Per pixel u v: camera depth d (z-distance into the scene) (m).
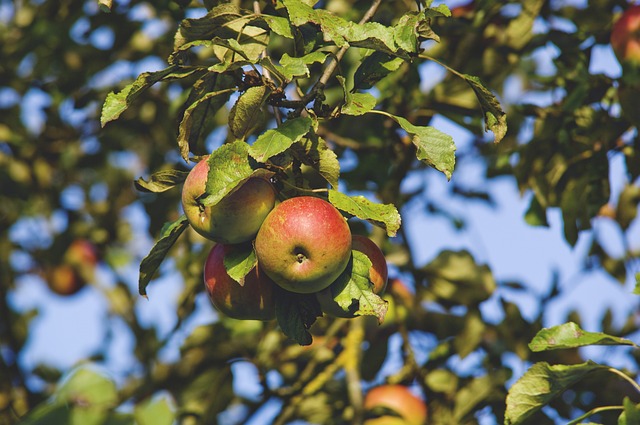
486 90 4.10
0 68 8.48
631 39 6.25
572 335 4.32
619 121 6.40
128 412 4.09
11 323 9.11
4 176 8.69
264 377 7.24
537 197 6.73
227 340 7.28
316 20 3.96
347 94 3.95
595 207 6.66
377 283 4.16
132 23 7.95
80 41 8.21
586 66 6.38
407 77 6.92
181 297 7.22
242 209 3.79
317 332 7.41
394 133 7.22
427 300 7.43
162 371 7.28
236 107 3.89
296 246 3.79
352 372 6.93
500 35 7.10
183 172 4.11
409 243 7.52
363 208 3.82
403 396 7.07
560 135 6.51
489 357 7.34
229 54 4.28
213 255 4.25
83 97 7.91
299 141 3.86
